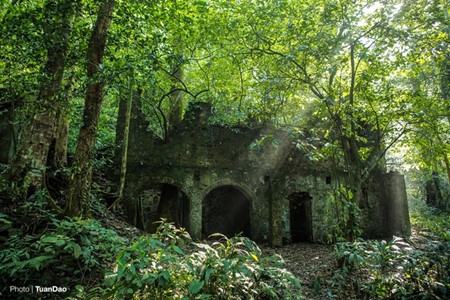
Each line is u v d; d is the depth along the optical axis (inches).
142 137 470.0
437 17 272.4
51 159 318.7
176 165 475.5
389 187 568.7
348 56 325.7
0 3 271.4
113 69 227.6
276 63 328.8
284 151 529.7
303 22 297.1
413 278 200.2
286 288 185.8
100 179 424.2
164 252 155.7
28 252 198.7
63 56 245.8
